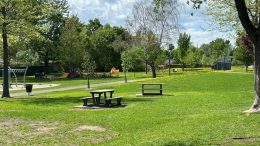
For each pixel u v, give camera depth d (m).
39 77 80.50
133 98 28.17
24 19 34.16
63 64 86.56
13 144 12.99
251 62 77.31
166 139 11.87
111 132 14.61
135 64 78.81
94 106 23.22
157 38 72.69
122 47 99.75
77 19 90.44
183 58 96.06
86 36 97.06
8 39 36.41
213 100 23.89
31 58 78.12
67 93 38.44
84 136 14.05
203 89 36.69
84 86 50.69
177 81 45.31
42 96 35.16
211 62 116.50
